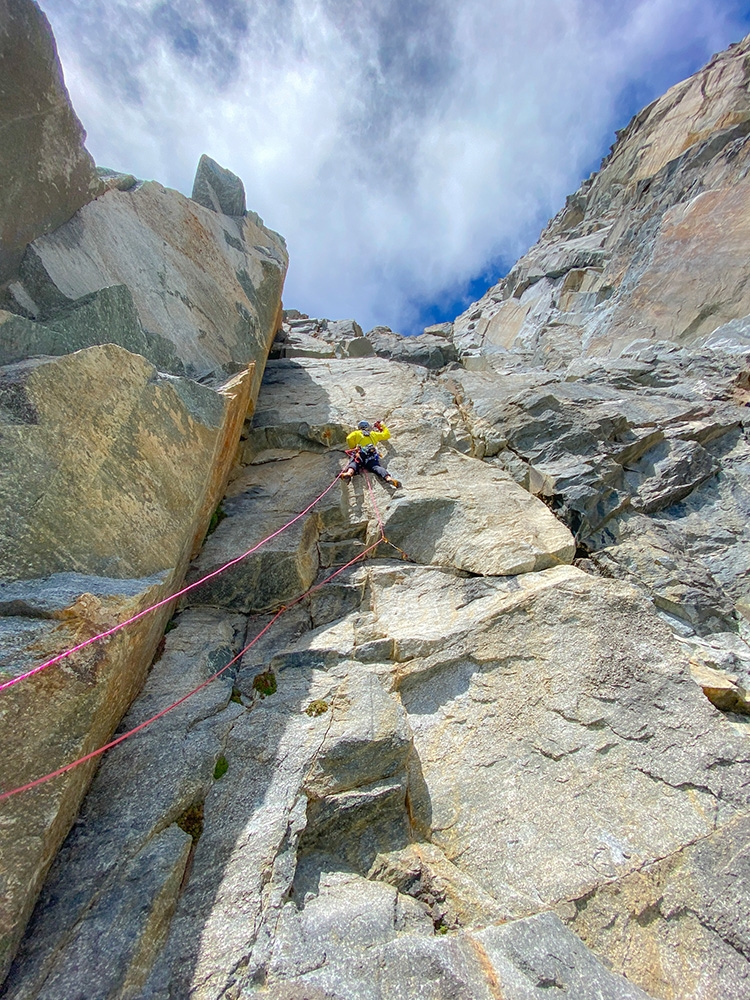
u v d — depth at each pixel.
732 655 5.70
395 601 6.49
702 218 15.34
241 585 6.61
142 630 4.28
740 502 8.02
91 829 3.65
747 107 21.56
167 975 2.96
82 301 5.29
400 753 4.40
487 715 4.98
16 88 4.70
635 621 5.43
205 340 8.01
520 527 7.12
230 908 3.32
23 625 3.30
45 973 2.85
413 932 3.33
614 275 18.61
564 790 4.28
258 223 12.32
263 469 9.37
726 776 4.20
